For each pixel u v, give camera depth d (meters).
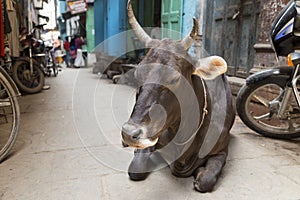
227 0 4.29
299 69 2.47
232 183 1.92
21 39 5.81
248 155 2.40
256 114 3.40
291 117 2.66
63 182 1.92
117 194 1.78
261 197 1.76
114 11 7.23
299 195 1.79
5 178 1.96
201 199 1.73
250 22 3.90
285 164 2.23
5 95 2.64
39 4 9.67
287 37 2.32
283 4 3.15
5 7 4.25
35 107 4.11
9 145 2.27
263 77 2.71
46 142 2.66
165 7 5.35
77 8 12.65
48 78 7.80
